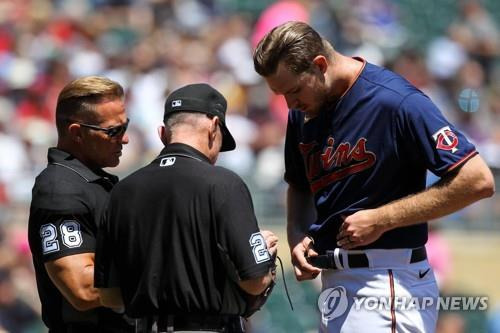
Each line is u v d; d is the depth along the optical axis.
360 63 16.81
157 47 51.56
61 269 16.73
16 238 37.72
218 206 15.55
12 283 37.03
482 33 55.97
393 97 16.30
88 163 17.58
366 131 16.45
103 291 16.30
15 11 54.00
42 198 17.05
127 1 55.75
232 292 15.74
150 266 15.69
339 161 16.73
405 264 16.69
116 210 16.08
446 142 15.93
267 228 38.94
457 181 15.81
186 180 15.72
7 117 45.19
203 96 16.27
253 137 44.69
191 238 15.59
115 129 17.42
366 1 55.72
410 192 16.67
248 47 51.91
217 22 54.28
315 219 18.69
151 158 43.03
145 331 15.85
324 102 16.81
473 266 39.69
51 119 46.59
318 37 16.42
